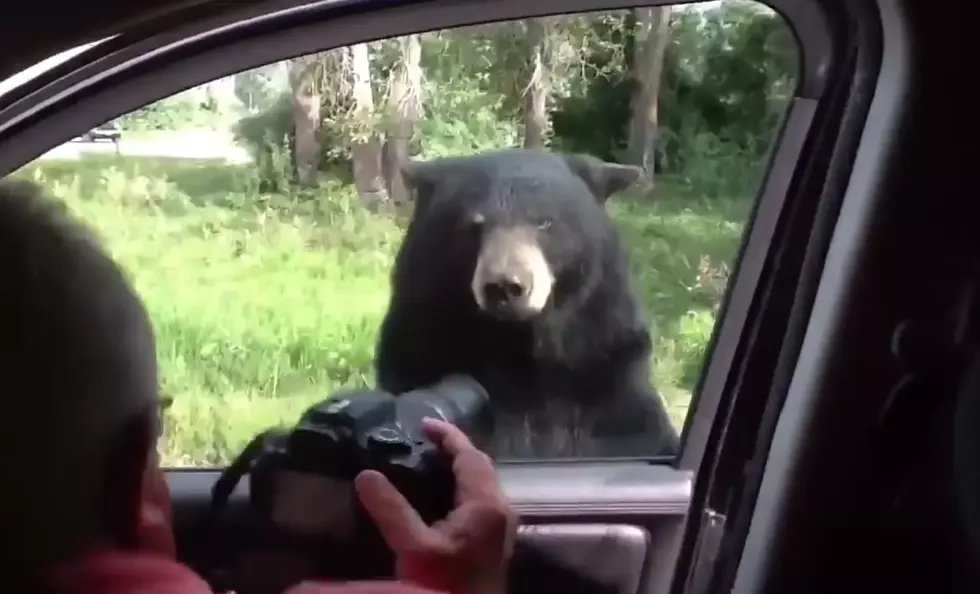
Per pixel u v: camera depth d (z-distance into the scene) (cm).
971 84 104
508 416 157
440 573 143
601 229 155
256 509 145
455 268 153
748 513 122
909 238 108
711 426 142
